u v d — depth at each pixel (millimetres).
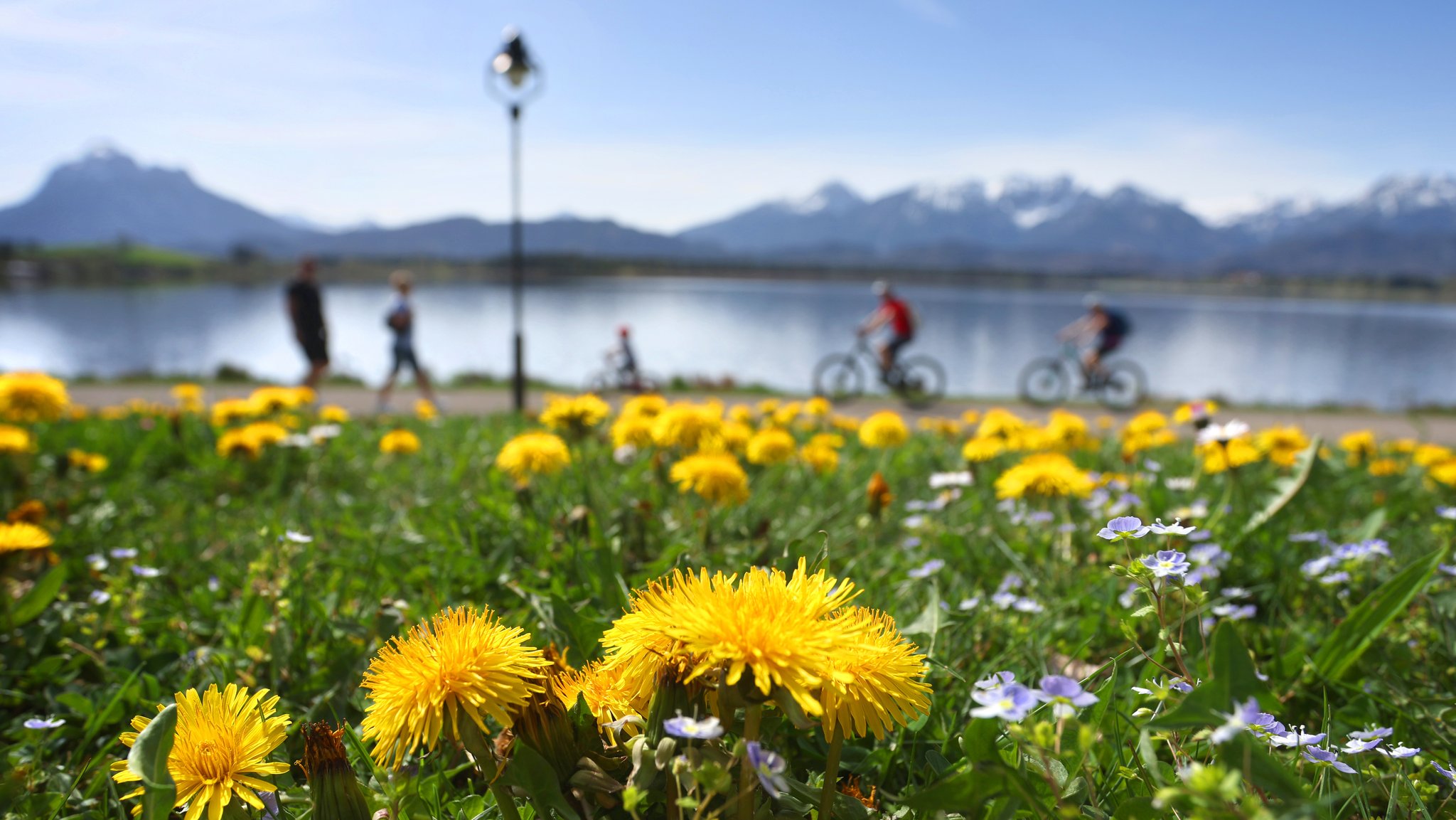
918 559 3189
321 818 1111
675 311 127625
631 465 4867
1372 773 1399
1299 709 2033
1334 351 75000
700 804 932
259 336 66375
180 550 3529
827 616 1063
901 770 1688
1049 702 1005
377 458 6223
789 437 4129
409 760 1567
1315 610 2732
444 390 18969
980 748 1125
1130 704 1711
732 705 979
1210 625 2264
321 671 2061
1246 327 116688
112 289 162625
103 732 2043
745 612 959
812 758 1630
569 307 131000
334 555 3264
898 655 1094
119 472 5508
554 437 3580
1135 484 4234
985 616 2512
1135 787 1332
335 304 132000
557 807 1039
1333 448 6734
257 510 4348
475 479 5051
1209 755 1440
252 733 1151
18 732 1987
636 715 1104
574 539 2721
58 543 3439
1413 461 6328
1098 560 3242
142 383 18984
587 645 1781
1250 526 3109
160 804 1022
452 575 2836
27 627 2393
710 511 3295
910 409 16828
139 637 2482
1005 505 3748
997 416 5152
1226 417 15102
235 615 2576
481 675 1031
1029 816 1207
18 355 49281
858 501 4266
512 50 13555
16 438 4176
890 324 17500
